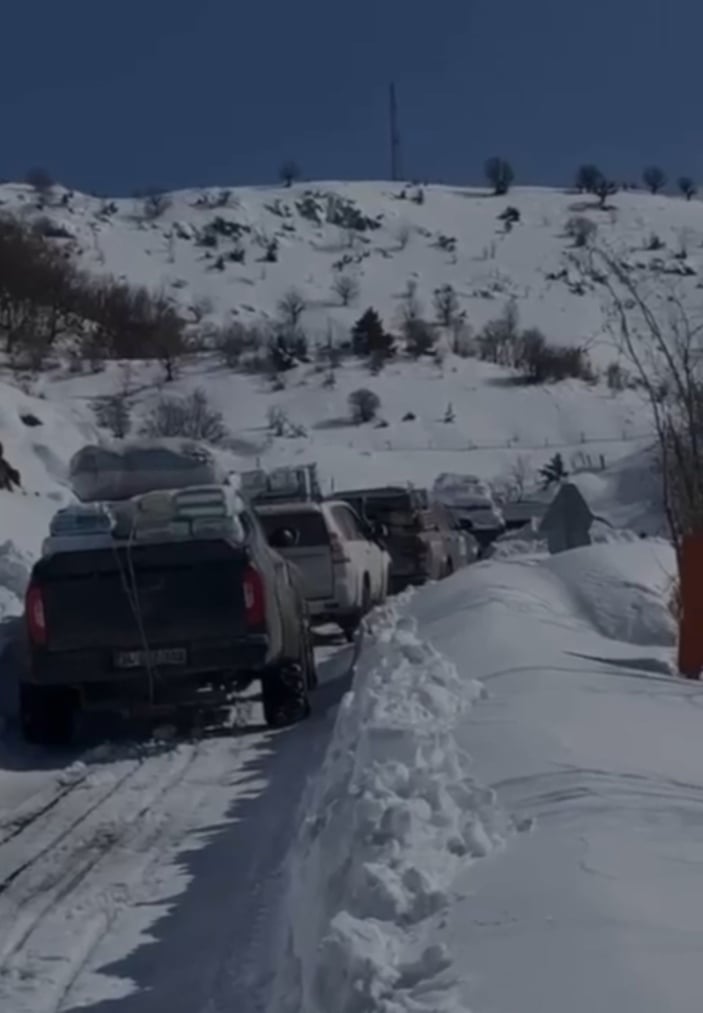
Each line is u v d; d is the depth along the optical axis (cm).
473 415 9356
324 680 1650
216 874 853
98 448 1644
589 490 4516
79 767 1191
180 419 7938
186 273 14888
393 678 1066
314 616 2030
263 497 2467
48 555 1280
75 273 10081
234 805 1031
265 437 8619
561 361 9962
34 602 1277
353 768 837
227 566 1275
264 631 1274
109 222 16000
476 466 8356
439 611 1616
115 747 1267
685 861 601
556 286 13588
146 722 1389
